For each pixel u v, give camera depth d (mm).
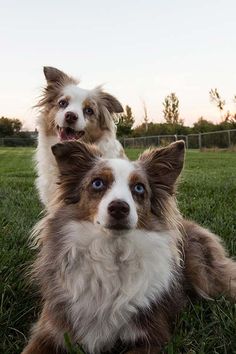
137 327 493
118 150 1087
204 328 501
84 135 1012
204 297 603
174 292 547
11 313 536
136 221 494
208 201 1146
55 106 1027
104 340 495
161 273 521
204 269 631
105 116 1060
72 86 1050
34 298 584
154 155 578
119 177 524
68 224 520
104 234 503
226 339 483
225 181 1605
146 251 517
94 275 503
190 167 2740
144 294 502
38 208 1091
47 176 961
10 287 583
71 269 506
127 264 510
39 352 470
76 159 556
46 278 523
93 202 512
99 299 499
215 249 665
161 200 563
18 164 3332
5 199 1244
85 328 492
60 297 501
